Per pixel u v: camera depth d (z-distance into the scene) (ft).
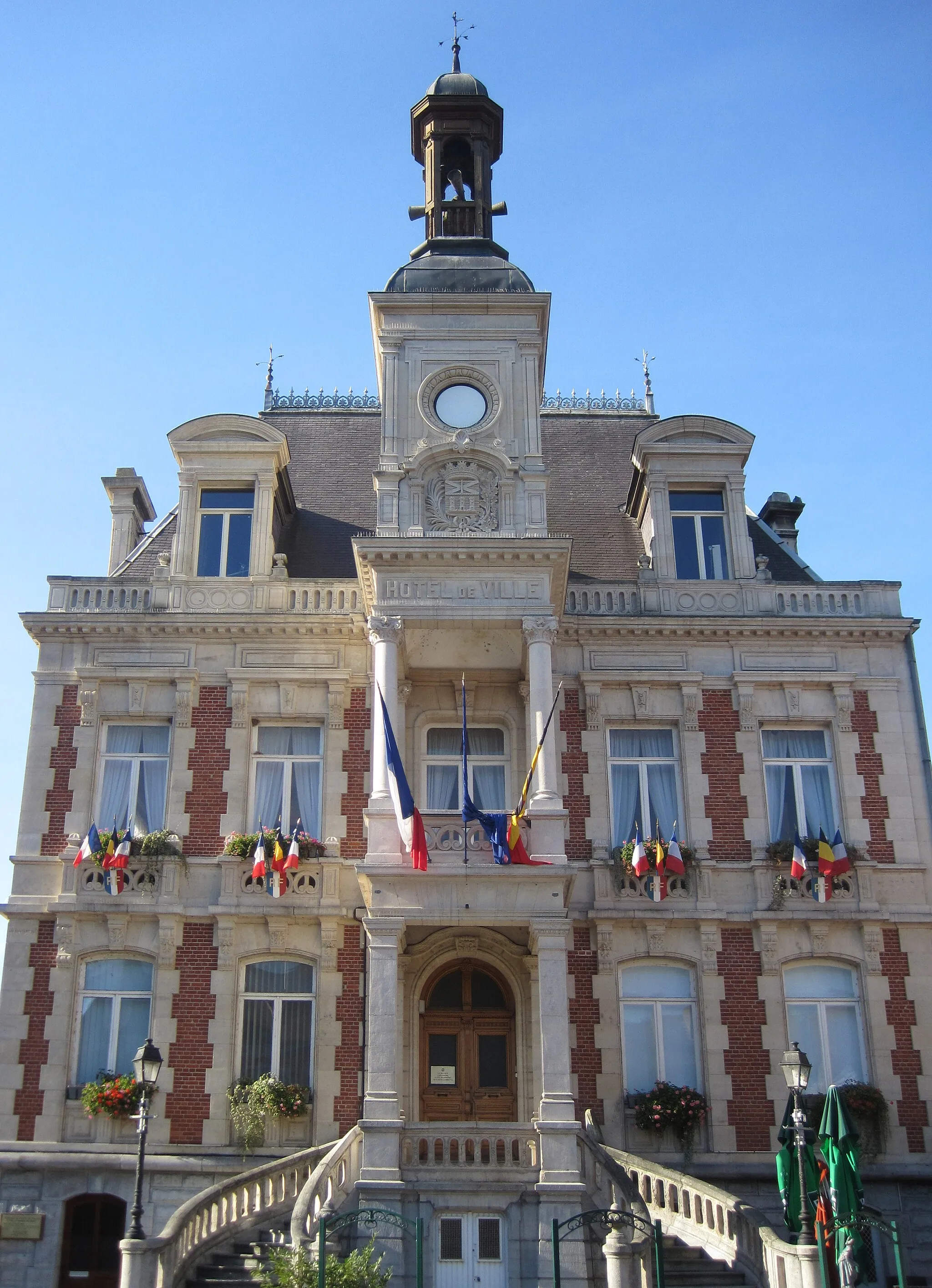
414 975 77.97
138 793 81.41
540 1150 65.10
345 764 81.10
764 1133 74.13
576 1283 61.77
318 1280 51.80
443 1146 67.62
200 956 76.59
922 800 81.51
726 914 78.13
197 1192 71.15
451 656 81.66
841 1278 54.08
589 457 101.60
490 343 84.53
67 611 83.66
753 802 81.15
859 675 84.12
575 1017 76.13
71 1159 71.26
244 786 80.64
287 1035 76.23
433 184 94.89
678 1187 64.64
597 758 81.87
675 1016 77.36
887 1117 74.08
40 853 78.79
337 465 99.71
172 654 83.30
